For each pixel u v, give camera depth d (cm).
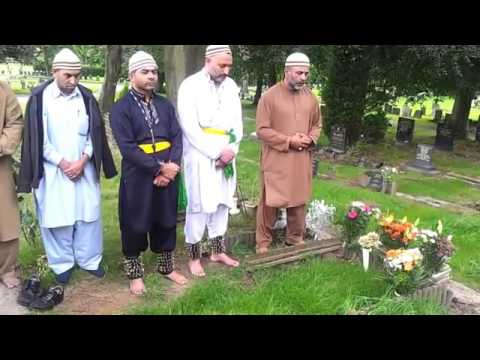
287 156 461
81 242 412
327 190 813
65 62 362
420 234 432
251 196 674
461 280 487
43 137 372
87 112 388
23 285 399
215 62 405
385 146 1397
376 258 462
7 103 370
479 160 1267
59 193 384
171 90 702
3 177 378
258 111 465
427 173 1094
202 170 421
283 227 535
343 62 1293
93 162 396
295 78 442
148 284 417
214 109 417
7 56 1598
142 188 379
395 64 1277
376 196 805
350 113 1308
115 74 1296
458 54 1099
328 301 389
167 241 413
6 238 385
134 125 373
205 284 411
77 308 377
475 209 807
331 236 534
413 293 405
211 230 460
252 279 436
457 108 1617
